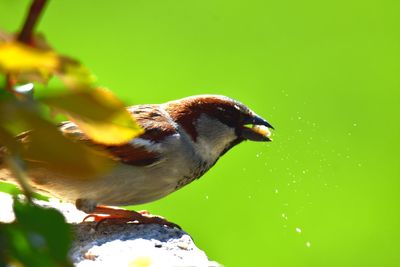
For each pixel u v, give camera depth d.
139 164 2.18
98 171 0.73
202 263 1.88
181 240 2.07
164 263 1.84
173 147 2.26
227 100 2.40
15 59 0.67
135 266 0.89
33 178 2.05
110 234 2.11
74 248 1.97
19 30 0.74
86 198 2.16
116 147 2.12
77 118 0.73
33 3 0.73
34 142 0.72
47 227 0.73
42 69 0.72
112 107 0.71
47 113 0.72
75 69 0.72
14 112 0.70
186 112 2.35
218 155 2.44
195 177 2.39
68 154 0.72
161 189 2.29
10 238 0.73
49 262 0.72
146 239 2.06
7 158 0.74
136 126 0.73
